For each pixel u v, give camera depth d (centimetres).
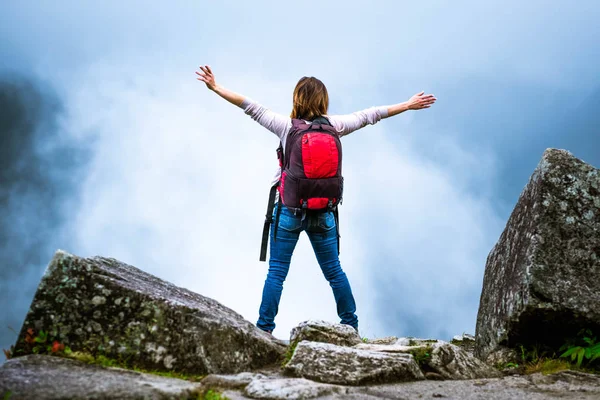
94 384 334
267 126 524
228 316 481
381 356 418
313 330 471
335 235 529
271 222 522
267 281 517
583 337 458
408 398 376
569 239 465
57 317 404
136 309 409
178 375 398
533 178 501
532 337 475
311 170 495
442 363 438
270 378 395
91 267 416
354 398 368
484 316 525
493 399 378
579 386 405
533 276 457
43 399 310
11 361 367
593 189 475
